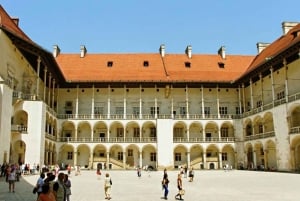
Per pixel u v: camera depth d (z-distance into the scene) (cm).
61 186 1226
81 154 6606
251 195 2159
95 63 7269
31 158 4512
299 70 5047
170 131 6512
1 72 4103
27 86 5253
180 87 6900
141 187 2803
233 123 6669
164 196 2122
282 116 5069
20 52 4841
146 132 6775
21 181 3072
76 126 6469
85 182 3347
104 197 2102
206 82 6700
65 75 6706
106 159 6488
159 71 7025
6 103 3816
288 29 6650
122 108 6900
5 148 3784
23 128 4575
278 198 1998
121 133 6794
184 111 6950
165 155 6400
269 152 5822
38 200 921
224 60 7575
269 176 4038
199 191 2444
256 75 6109
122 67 7150
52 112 5866
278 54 5038
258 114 5916
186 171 4384
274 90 5847
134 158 6619
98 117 6550
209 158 6644
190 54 7669
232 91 7088
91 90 6962
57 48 7544
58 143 6341
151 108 6919
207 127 6862
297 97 4688
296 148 4812
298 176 3881
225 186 2827
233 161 6719
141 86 6762
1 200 1841
